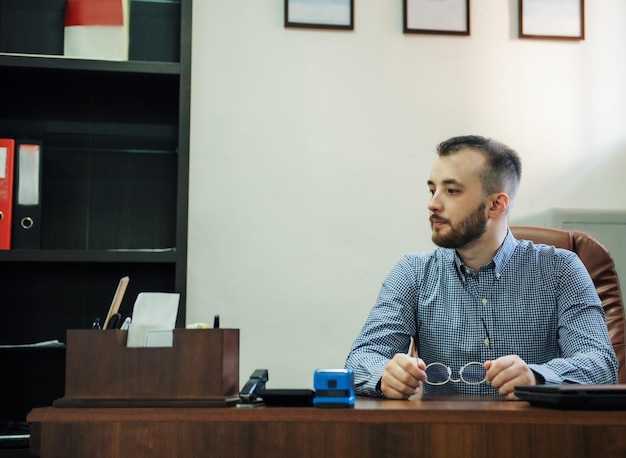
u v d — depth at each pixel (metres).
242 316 2.75
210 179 2.79
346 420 1.09
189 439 1.10
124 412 1.11
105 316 2.74
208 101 2.82
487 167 1.86
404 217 2.85
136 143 2.85
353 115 2.87
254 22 2.86
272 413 1.10
